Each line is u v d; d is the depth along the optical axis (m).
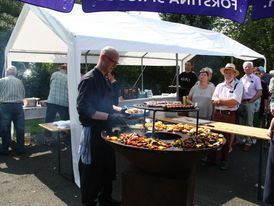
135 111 3.84
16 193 3.11
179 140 2.03
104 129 2.46
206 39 5.98
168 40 4.59
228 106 3.67
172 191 1.95
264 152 5.00
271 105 2.48
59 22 3.35
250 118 4.89
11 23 12.79
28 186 3.32
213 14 1.51
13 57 5.53
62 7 1.56
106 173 2.62
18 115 4.62
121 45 3.53
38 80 11.22
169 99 7.75
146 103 2.50
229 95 3.69
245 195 3.12
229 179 3.60
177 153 1.73
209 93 4.17
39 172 3.81
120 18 4.80
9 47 5.18
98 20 4.15
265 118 5.66
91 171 2.48
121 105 6.07
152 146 1.81
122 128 2.57
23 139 4.72
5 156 4.55
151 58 8.12
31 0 1.51
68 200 2.95
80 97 2.24
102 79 2.36
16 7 13.92
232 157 4.64
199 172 3.86
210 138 2.13
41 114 5.52
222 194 3.14
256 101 5.32
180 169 2.02
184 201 1.95
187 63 6.47
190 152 1.74
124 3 1.47
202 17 12.40
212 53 5.26
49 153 4.75
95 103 2.31
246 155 4.79
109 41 3.36
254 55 6.73
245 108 4.88
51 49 5.96
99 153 2.45
